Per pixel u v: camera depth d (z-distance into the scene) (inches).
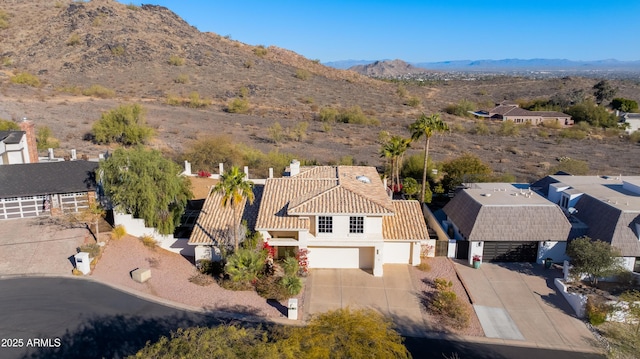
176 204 1366.9
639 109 4938.5
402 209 1318.9
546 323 991.6
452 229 1422.2
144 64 4756.4
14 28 5093.5
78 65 4478.3
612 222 1187.9
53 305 955.3
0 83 3607.3
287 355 602.9
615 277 1143.6
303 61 6530.5
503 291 1119.6
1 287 1011.9
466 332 952.9
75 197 1437.0
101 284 1048.2
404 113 4367.6
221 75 4933.6
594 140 3548.2
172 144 2541.8
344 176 1376.7
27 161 1696.6
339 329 676.1
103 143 2439.7
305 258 1169.4
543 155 2859.3
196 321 938.7
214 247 1191.6
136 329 894.4
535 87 6761.8
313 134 3198.8
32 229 1290.6
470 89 6924.2
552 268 1234.0
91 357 805.2
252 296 1059.3
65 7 5629.9
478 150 2970.0
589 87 6501.0
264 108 4020.7
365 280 1160.2
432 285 1142.3
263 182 1798.7
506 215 1259.2
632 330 888.3
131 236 1290.6
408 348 890.7
